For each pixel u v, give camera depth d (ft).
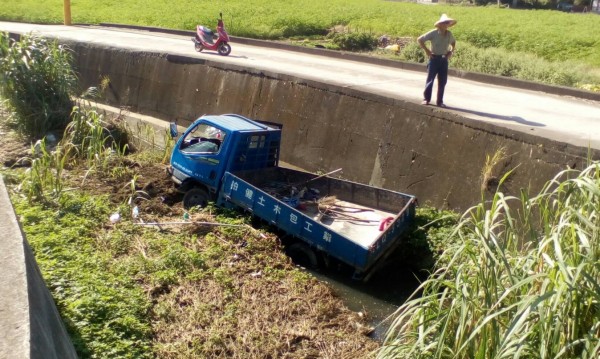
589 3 167.94
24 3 112.57
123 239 30.48
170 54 59.47
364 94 43.93
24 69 47.47
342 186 37.40
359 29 100.07
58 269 25.39
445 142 38.47
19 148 45.16
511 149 34.76
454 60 71.97
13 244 15.56
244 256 30.99
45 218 31.12
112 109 61.62
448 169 37.93
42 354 11.98
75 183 38.73
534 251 17.04
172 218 35.14
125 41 71.15
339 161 44.75
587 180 16.17
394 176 40.96
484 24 108.58
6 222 16.88
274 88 50.42
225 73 54.39
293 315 26.71
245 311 26.17
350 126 44.42
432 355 17.21
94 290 24.14
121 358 20.61
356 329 26.45
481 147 36.42
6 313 12.50
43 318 13.82
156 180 40.37
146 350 22.07
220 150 36.24
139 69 62.03
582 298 15.21
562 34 97.76
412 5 142.51
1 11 98.17
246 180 37.04
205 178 36.83
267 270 29.96
